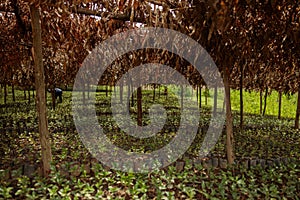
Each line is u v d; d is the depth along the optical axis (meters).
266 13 2.67
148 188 3.03
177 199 2.81
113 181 3.07
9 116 8.31
